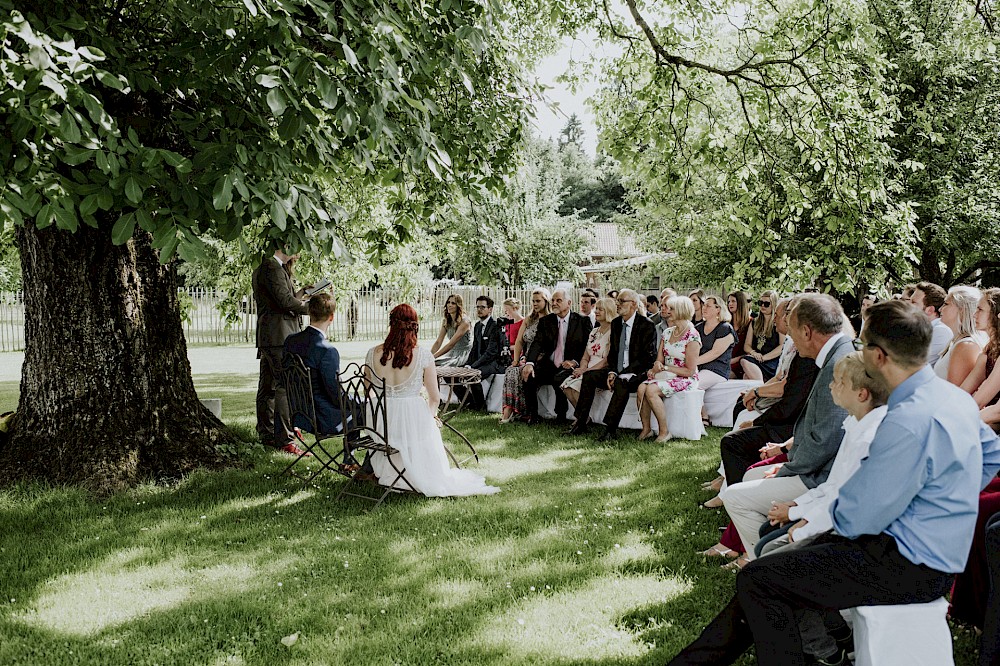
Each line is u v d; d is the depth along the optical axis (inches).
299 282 449.1
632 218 890.7
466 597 151.0
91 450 230.4
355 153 181.2
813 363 187.9
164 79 177.0
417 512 209.5
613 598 149.9
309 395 235.9
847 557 98.2
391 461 223.3
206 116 180.5
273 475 247.8
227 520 203.0
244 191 148.1
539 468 264.2
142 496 222.5
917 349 97.4
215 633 136.3
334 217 186.7
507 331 420.5
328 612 144.3
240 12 176.2
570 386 338.6
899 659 96.7
